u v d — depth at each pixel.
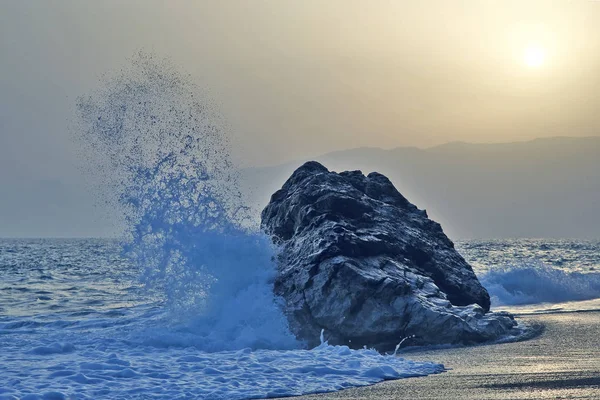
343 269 28.17
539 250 160.75
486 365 22.08
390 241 32.25
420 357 24.22
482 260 101.62
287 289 29.61
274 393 18.56
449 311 27.92
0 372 20.64
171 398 17.95
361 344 27.61
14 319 34.66
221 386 19.19
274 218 36.19
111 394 18.22
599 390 18.06
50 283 59.06
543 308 39.06
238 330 28.55
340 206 33.50
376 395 18.19
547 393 17.81
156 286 31.56
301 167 38.66
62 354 23.95
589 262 94.44
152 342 26.23
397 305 27.44
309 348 27.44
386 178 39.38
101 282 59.97
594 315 34.88
